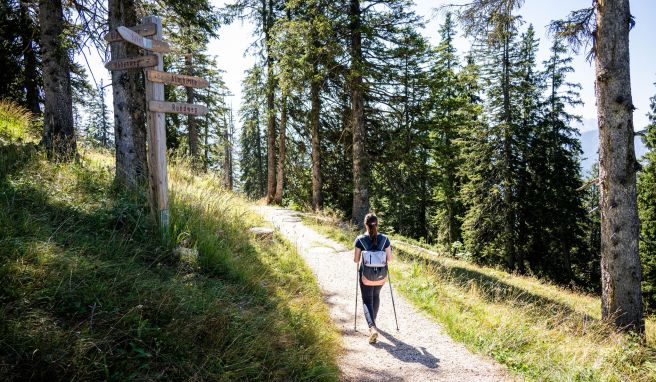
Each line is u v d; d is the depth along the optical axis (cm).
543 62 2209
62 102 750
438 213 2661
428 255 1314
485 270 1384
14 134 781
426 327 581
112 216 494
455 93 2103
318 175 1894
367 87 1420
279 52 1495
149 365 278
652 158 1870
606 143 699
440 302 680
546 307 851
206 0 949
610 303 704
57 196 512
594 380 448
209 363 310
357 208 1480
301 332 456
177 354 303
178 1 905
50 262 337
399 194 1556
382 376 427
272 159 2095
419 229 2583
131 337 296
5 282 290
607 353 553
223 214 759
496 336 538
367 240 535
